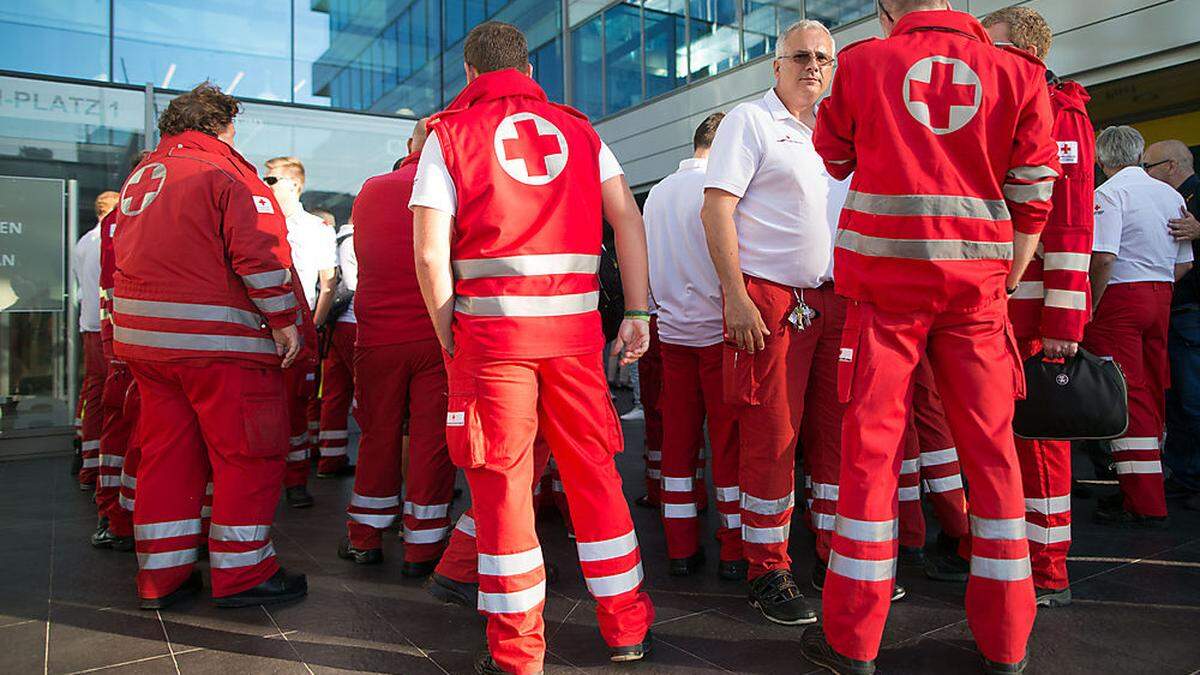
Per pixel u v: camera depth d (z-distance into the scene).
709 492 4.57
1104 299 3.72
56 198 6.58
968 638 2.43
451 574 2.86
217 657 2.42
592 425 2.25
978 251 2.09
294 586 2.93
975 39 2.15
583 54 13.56
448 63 8.33
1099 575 2.94
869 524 2.12
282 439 2.93
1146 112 7.57
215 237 2.80
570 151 2.27
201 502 2.96
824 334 2.83
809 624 2.56
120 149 6.82
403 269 3.17
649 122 12.12
